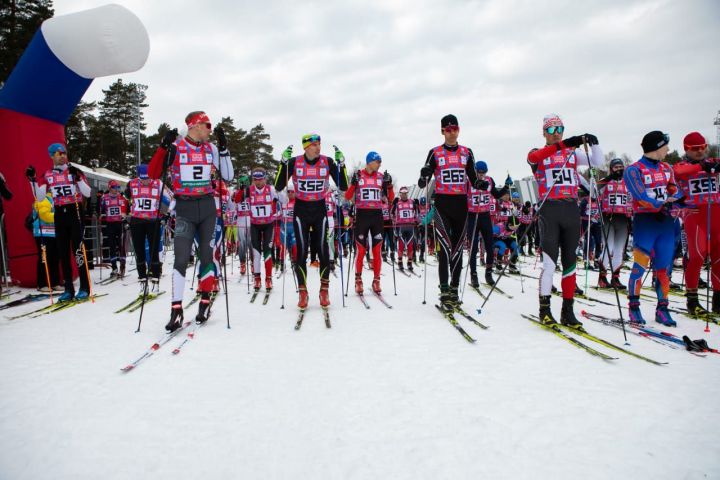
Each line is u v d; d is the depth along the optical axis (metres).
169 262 11.01
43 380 2.55
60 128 7.14
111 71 6.66
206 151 4.01
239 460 1.68
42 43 6.22
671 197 4.07
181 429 1.94
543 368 2.72
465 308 4.73
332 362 2.86
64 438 1.86
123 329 3.88
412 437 1.85
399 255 9.08
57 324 4.10
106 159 36.34
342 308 4.83
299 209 4.69
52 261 6.39
